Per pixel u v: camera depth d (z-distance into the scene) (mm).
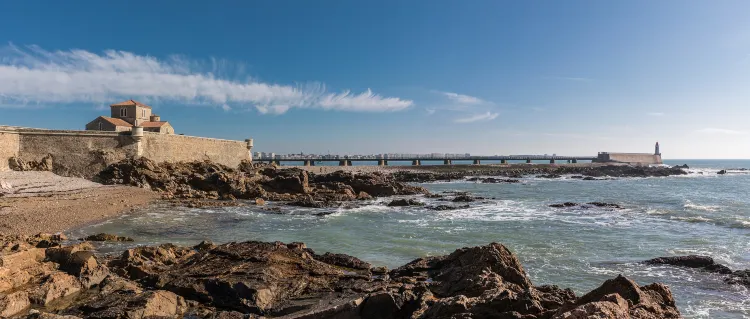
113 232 29203
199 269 16828
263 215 39594
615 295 9883
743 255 24422
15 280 14391
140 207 41156
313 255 19719
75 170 53344
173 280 15797
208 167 62156
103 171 53938
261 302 14203
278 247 19578
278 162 119250
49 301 13992
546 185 85500
